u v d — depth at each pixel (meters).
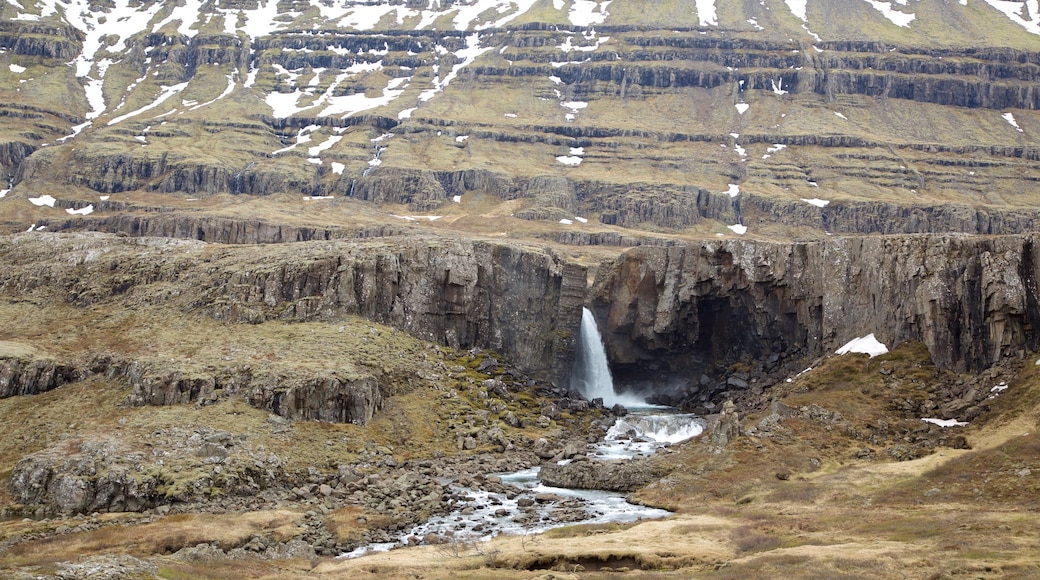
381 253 174.50
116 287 175.00
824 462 122.25
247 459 119.69
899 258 157.25
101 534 96.62
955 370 145.62
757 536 91.81
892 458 121.00
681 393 189.12
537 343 189.00
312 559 90.88
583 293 194.62
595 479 124.38
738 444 126.69
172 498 109.81
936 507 98.56
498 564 86.38
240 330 157.88
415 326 175.88
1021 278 141.62
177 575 78.62
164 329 158.12
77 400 134.88
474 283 184.38
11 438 124.69
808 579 74.06
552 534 97.44
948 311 148.00
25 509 108.06
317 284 168.00
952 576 73.06
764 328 182.50
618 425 157.75
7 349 142.00
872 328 160.88
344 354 151.88
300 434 131.25
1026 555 76.50
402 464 131.75
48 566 76.69
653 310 193.50
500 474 131.88
